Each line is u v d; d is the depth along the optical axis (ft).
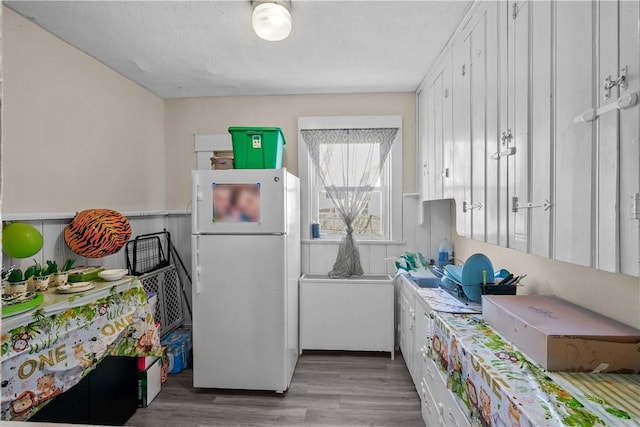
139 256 8.77
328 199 10.14
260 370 7.34
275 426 6.36
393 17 5.98
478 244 7.66
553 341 3.51
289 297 7.70
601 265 3.02
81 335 5.21
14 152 5.65
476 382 3.80
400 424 6.39
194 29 6.35
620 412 2.92
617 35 2.85
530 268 5.66
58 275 5.48
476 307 5.64
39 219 6.03
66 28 6.22
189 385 7.80
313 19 6.04
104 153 7.68
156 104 9.74
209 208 7.34
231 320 7.36
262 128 7.76
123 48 7.01
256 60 7.64
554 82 3.61
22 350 4.33
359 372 8.24
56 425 1.56
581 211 3.24
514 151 4.38
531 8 4.02
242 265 7.32
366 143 9.74
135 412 6.80
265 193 7.27
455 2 5.58
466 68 5.96
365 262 9.85
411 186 9.72
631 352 3.49
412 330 7.48
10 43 5.62
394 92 9.68
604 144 2.98
